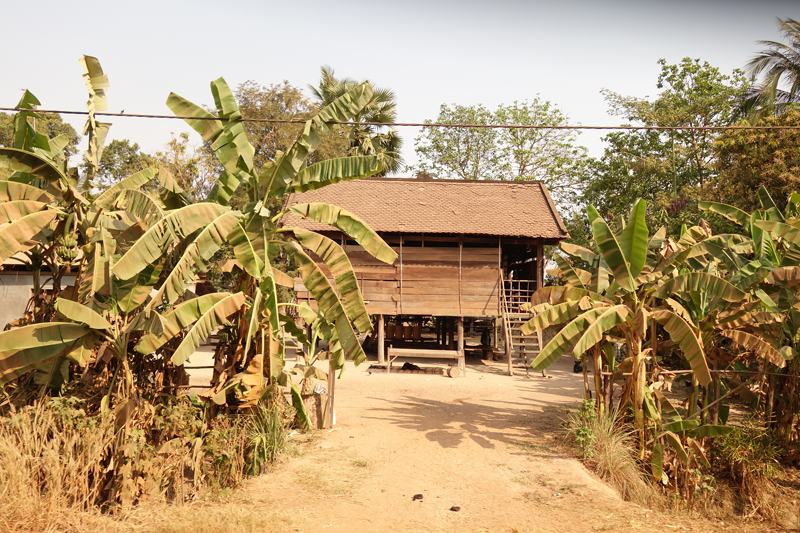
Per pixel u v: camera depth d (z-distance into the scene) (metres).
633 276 9.12
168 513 6.71
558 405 13.91
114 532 6.07
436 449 9.94
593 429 9.57
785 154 18.41
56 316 8.60
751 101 24.78
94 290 7.48
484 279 20.64
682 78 32.44
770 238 10.92
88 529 6.11
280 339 9.94
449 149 40.25
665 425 8.91
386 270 20.64
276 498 7.52
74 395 7.71
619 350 20.92
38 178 8.83
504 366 21.64
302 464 8.92
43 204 7.97
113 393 7.73
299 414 10.59
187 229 7.94
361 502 7.52
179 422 7.45
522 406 13.73
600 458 9.00
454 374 18.66
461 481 8.43
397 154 33.75
